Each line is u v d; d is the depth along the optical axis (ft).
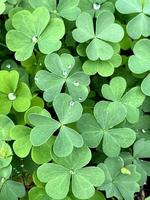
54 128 0.67
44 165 0.67
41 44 0.73
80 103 0.71
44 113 0.70
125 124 0.75
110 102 0.69
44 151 0.68
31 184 0.76
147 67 0.73
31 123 0.67
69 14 0.77
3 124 0.69
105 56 0.73
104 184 0.70
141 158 0.80
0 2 0.76
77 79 0.72
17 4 0.80
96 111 0.69
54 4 0.78
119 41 0.76
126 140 0.69
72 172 0.67
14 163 0.73
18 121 0.74
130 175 0.70
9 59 0.82
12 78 0.71
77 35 0.75
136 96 0.73
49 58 0.72
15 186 0.69
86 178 0.67
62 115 0.67
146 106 0.77
